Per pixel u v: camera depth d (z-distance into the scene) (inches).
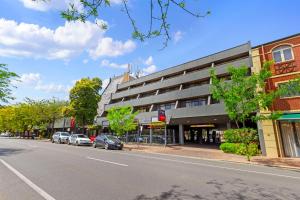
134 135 1393.9
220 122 1133.7
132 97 1594.5
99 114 1800.0
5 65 781.3
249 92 570.9
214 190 256.1
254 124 1018.7
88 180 299.7
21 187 262.1
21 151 704.4
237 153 730.2
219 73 1020.5
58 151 718.5
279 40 734.5
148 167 418.9
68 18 154.8
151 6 158.1
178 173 360.8
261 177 346.0
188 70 1264.8
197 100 1128.2
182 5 154.9
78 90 1478.8
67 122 1971.0
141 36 169.8
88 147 1016.9
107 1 153.6
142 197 225.1
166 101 1248.8
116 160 514.9
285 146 685.9
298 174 394.9
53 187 262.5
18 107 2235.5
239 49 1007.0
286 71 700.7
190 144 1203.2
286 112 677.3
